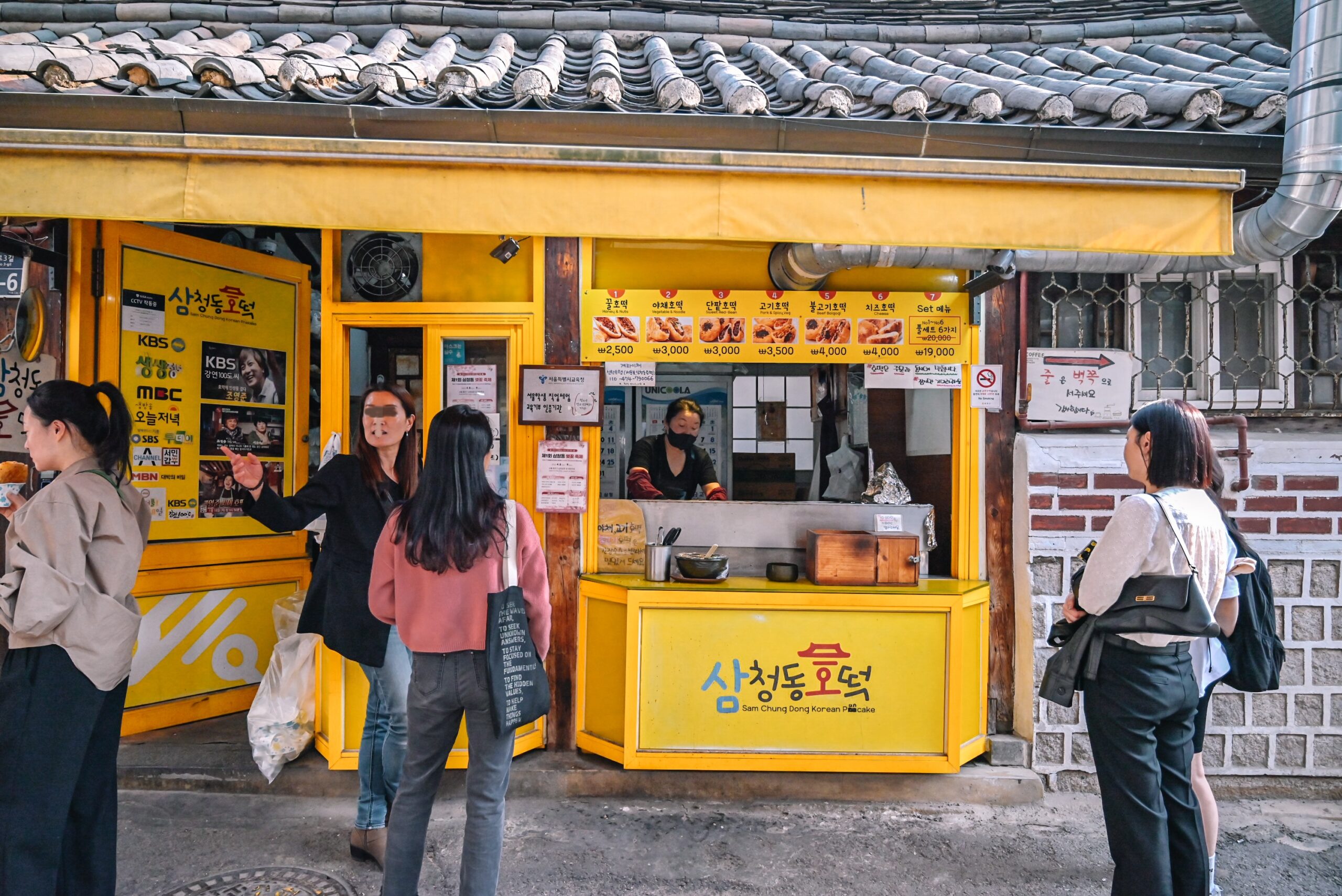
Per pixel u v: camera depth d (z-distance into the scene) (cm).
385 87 288
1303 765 371
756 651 363
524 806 354
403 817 248
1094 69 404
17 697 229
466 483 244
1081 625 263
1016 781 362
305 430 472
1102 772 255
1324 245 397
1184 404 263
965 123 295
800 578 392
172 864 303
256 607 441
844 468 461
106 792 252
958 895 291
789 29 479
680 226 275
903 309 381
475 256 384
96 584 242
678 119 289
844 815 350
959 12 499
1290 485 371
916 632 364
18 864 225
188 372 415
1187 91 305
